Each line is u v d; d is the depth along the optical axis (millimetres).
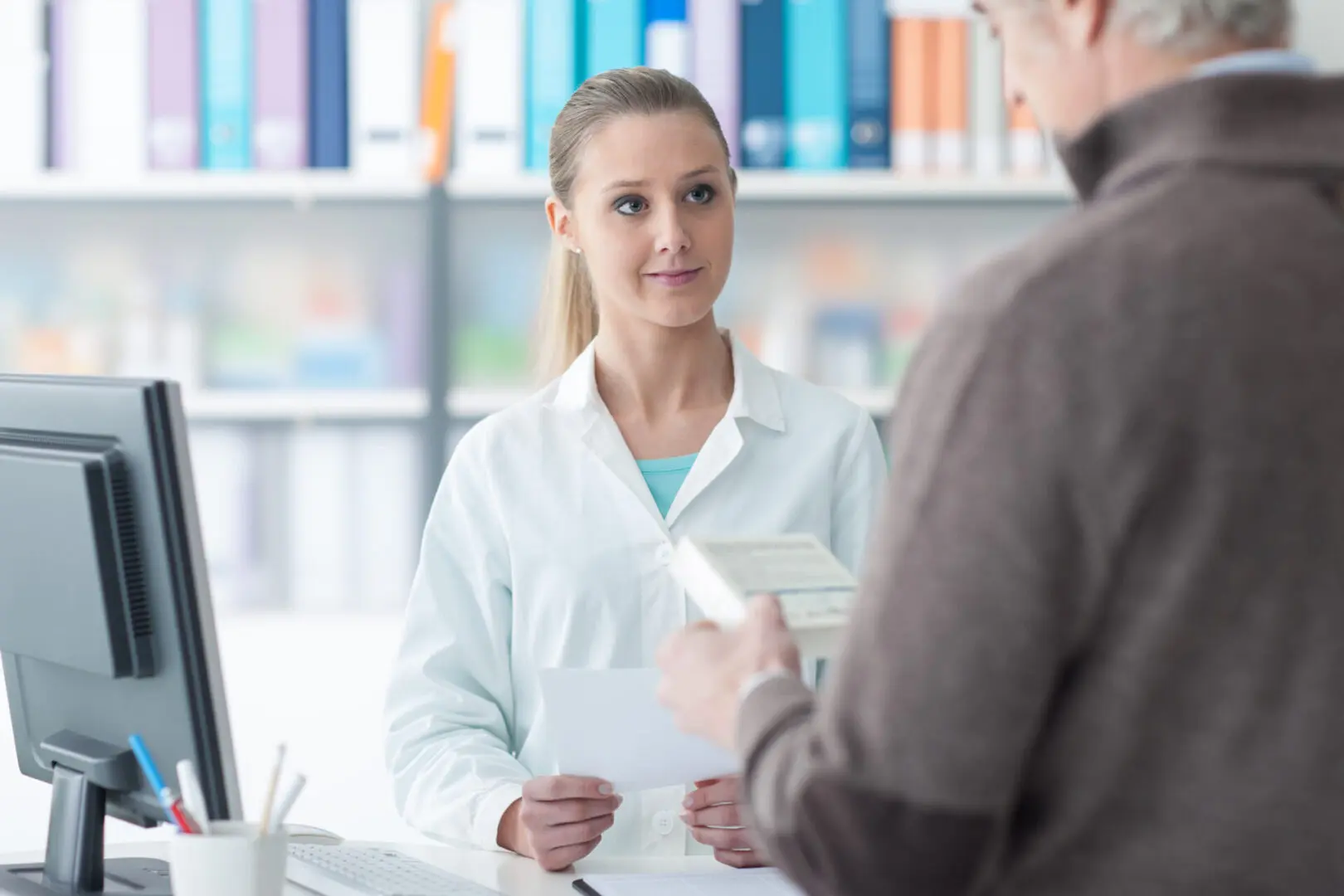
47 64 2586
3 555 1187
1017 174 2611
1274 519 679
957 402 710
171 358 2695
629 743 1204
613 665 1559
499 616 1602
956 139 2604
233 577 2672
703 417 1665
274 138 2594
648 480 1630
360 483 2691
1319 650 684
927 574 700
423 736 1521
